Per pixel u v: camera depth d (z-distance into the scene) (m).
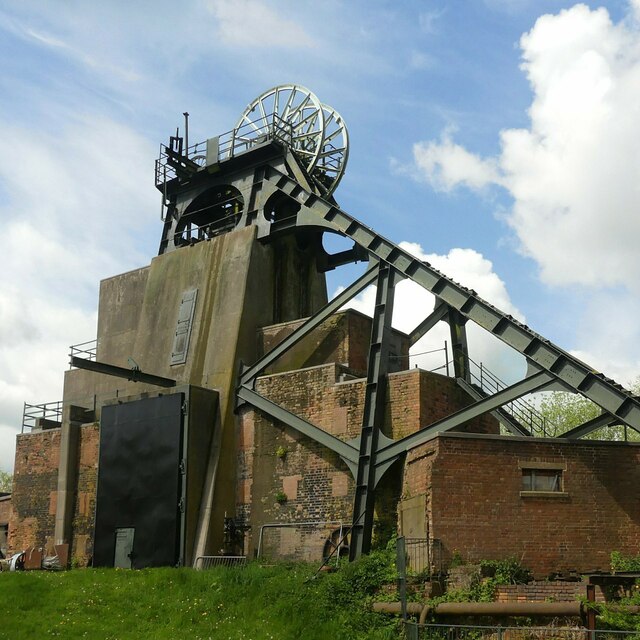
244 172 34.72
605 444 22.39
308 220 31.66
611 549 21.64
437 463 21.61
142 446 29.73
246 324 31.67
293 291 34.12
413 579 20.39
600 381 23.28
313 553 27.08
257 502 28.98
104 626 19.38
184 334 32.94
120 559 29.06
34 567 32.25
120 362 36.06
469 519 21.31
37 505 34.94
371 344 27.55
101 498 30.17
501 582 19.48
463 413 24.81
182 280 34.19
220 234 36.06
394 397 26.91
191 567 27.20
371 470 25.66
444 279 27.06
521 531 21.41
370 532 25.31
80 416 34.91
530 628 16.44
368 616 19.44
